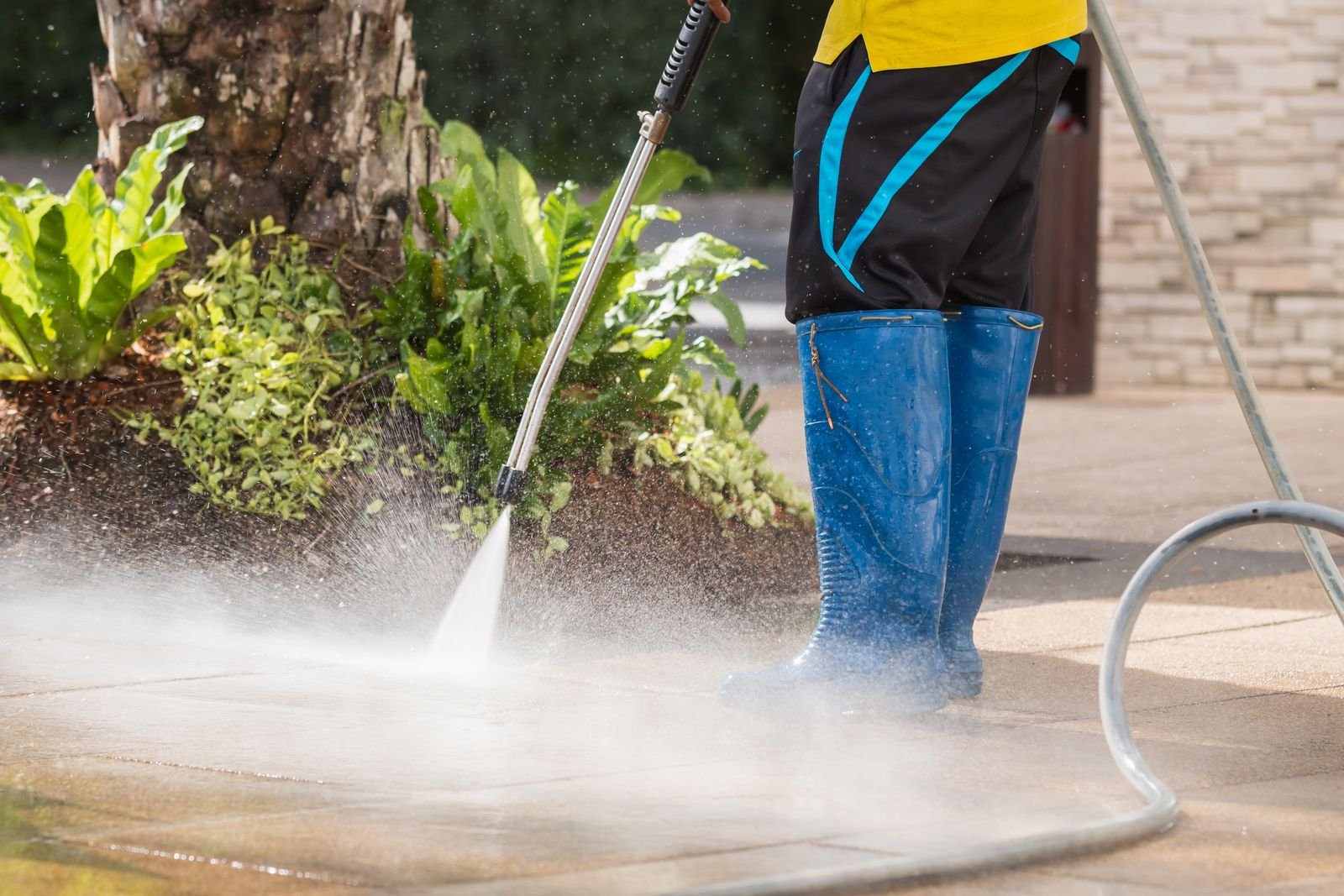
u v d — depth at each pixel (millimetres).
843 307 5133
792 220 5266
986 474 5469
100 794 4121
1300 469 11219
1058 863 3637
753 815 3980
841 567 5199
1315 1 16203
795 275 5230
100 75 7648
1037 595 7484
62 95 36531
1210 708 5211
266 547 6566
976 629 6668
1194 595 7379
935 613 5211
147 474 6734
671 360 6863
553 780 4281
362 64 7457
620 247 7227
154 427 6805
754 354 17578
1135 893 3445
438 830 3838
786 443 11641
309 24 7395
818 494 5242
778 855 3680
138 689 5324
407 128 7594
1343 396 15992
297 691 5328
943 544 5188
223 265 7211
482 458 6637
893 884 3461
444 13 37719
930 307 5148
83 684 5383
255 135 7422
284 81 7387
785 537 7344
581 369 6887
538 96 38250
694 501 7023
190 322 7117
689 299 7477
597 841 3764
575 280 7109
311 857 3629
